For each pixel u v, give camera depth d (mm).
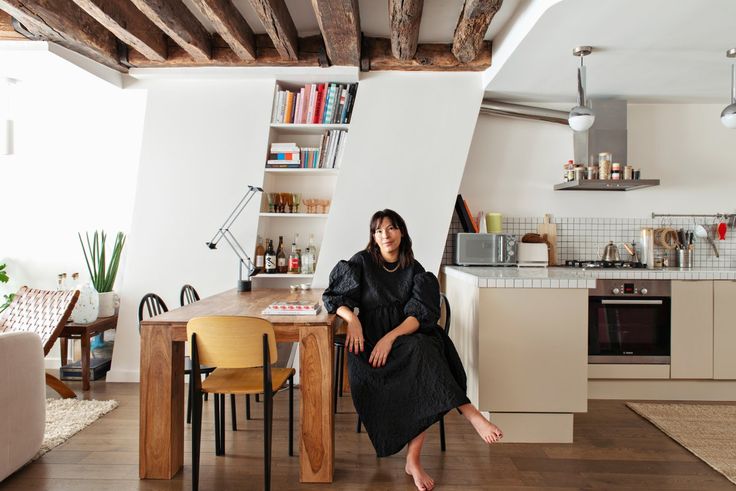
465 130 3818
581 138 4070
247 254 3877
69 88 4129
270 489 2170
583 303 2748
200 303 2859
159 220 3900
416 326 2451
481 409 2742
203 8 2744
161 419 2273
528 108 4059
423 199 3846
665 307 3562
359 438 2770
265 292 3451
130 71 3766
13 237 4191
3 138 3961
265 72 3742
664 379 3594
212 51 3629
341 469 2389
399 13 2814
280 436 2770
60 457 2480
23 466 2381
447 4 3000
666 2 2424
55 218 4195
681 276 3545
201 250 3895
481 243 3824
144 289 3895
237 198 3887
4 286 4176
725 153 4207
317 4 2691
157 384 2279
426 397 2234
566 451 2631
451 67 3697
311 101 3871
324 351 2258
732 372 3541
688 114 4207
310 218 4137
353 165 3842
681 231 4156
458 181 3834
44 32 3084
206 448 2609
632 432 2920
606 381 3607
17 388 2258
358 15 3162
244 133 3877
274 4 2816
